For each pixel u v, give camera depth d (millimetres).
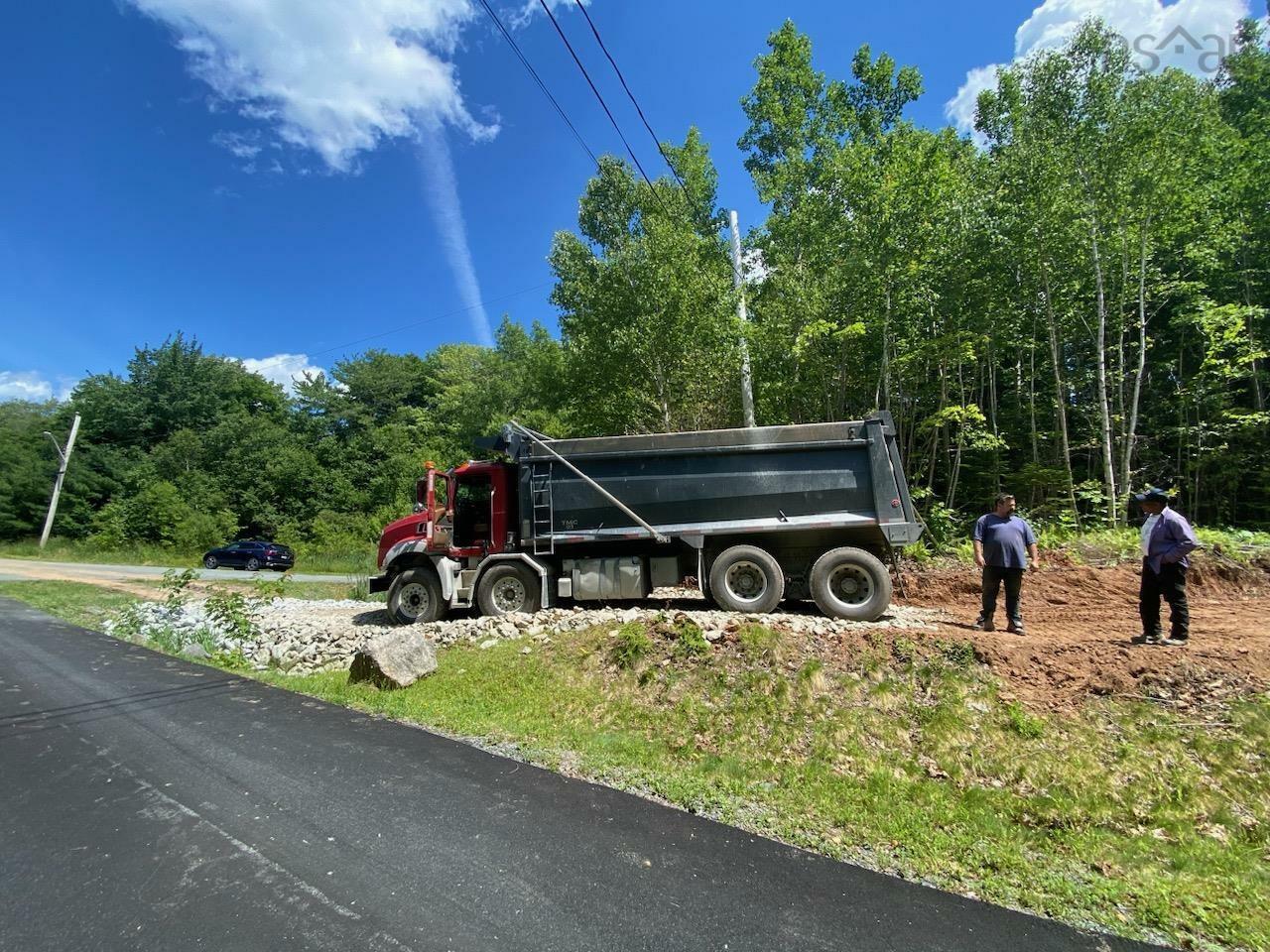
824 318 15328
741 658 6332
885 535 8625
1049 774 4449
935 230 14844
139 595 14758
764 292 17000
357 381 50969
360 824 3613
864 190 14891
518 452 9375
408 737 5172
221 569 27734
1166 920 2939
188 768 4453
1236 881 3314
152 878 3025
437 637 8359
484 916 2736
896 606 10102
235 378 56344
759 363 16609
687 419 19266
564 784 4289
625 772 4562
